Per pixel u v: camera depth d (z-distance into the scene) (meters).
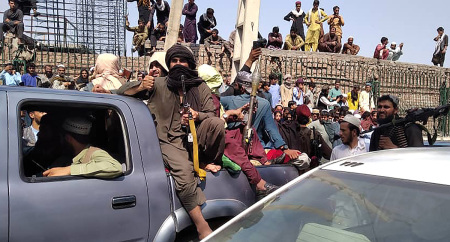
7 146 2.47
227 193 3.30
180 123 3.34
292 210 2.14
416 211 1.83
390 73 15.34
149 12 12.47
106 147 3.23
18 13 10.45
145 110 3.12
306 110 5.82
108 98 3.00
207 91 3.53
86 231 2.59
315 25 14.65
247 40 6.62
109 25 11.72
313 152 5.83
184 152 3.20
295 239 1.99
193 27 12.77
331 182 2.20
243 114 4.42
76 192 2.59
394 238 1.78
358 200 2.01
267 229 2.09
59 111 3.04
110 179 2.73
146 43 12.35
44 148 3.08
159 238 2.86
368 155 2.46
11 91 2.64
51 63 10.91
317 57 13.93
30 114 3.29
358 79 14.62
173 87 3.34
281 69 13.32
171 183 3.01
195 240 3.24
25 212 2.40
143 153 2.95
